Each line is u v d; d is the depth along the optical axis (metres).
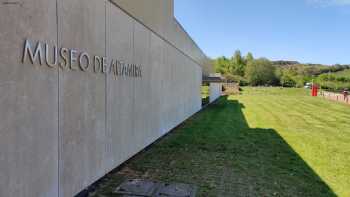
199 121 11.62
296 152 6.78
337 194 4.21
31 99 2.74
